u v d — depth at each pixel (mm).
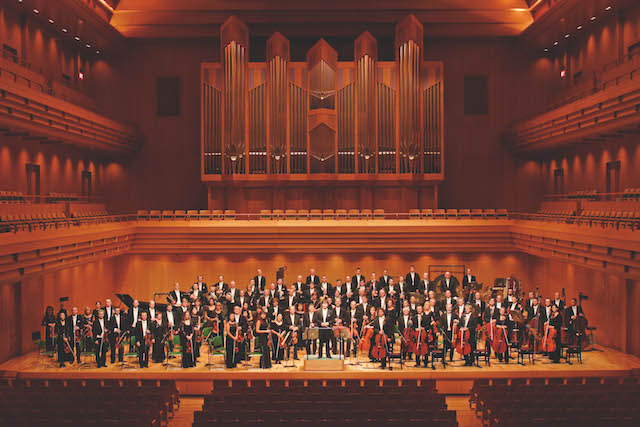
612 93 14484
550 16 19266
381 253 20016
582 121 16484
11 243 12180
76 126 17203
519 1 21047
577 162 20406
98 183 22578
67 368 13789
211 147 20750
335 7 20719
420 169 20594
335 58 20609
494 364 13875
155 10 21062
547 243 16938
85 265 18438
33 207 15234
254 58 22844
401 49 20609
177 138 22812
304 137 20656
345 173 20656
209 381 13320
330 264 20016
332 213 19922
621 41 18141
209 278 20000
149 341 13656
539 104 22828
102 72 22750
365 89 20531
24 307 15453
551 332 13758
